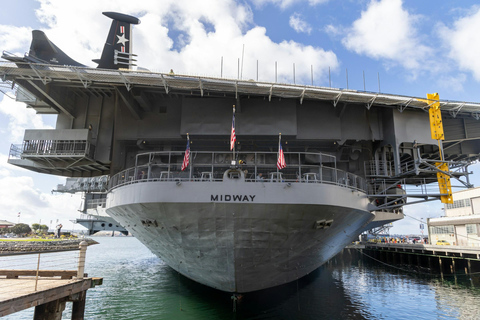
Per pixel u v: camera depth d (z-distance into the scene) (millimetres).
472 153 22172
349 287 21391
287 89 15281
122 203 13805
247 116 17844
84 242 10516
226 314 13570
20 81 16547
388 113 18312
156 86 15734
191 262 14477
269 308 14609
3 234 79125
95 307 14930
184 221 12633
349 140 19109
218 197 11969
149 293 17828
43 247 51344
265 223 12391
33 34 17531
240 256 13039
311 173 13102
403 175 17344
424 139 17797
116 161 18828
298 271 15102
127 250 58656
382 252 39531
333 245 16016
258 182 12172
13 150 18766
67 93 19391
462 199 36875
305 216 12555
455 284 23344
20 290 8188
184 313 13727
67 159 19859
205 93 16641
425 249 32562
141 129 18609
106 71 14680
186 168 14094
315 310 14641
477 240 31766
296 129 17672
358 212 14711
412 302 17297
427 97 16969
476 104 17453
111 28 21641
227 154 19219
